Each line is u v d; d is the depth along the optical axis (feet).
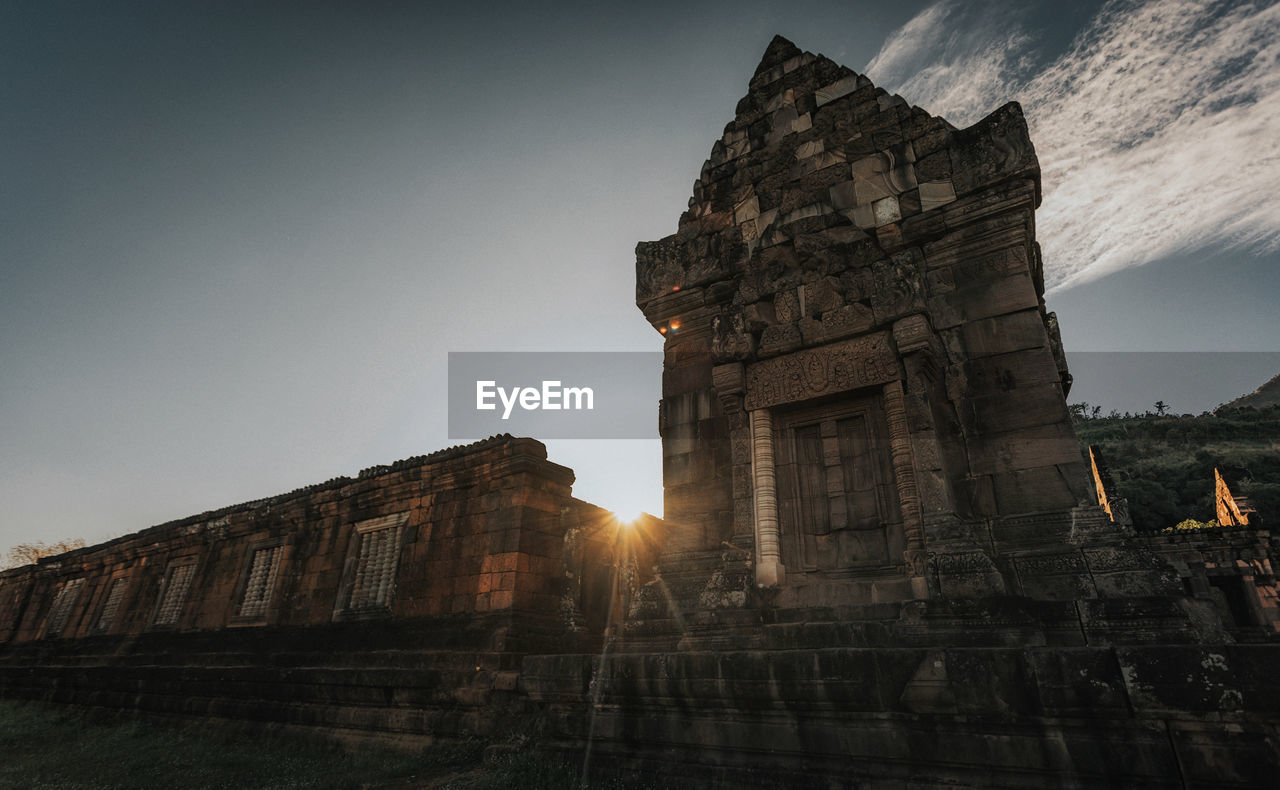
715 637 29.27
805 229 37.65
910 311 30.53
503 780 25.71
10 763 40.32
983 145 33.50
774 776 21.80
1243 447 273.75
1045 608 22.67
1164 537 78.38
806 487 33.81
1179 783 16.24
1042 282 38.63
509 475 44.65
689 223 43.91
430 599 45.09
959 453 29.81
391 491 52.01
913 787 19.51
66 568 88.33
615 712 26.37
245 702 49.75
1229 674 16.11
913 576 27.66
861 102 39.22
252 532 63.98
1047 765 17.85
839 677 21.20
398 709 40.22
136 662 65.31
